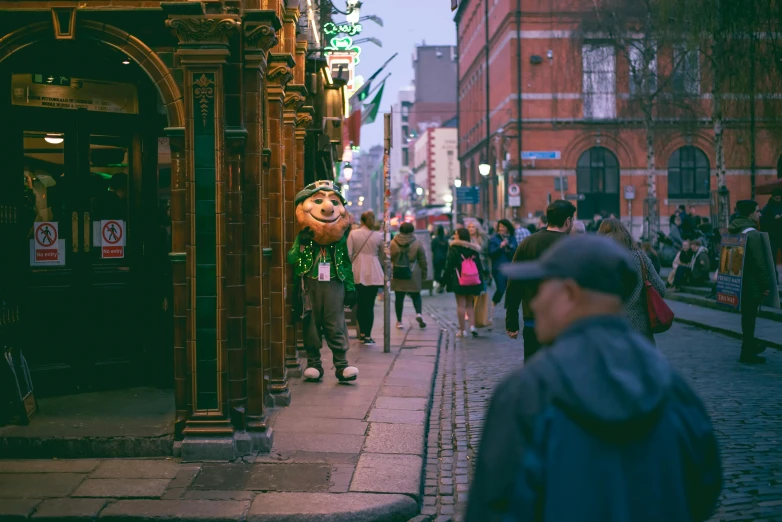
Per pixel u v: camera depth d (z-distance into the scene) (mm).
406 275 14000
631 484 1684
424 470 6012
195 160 5895
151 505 4969
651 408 1654
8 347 6426
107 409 6773
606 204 38844
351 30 15859
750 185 38562
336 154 17578
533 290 6086
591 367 1702
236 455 5949
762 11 17188
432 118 99312
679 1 21047
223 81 5883
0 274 6734
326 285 8781
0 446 5957
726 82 20891
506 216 39188
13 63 6508
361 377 9242
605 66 37094
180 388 5980
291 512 4832
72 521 4797
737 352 10898
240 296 5957
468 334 13734
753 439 6402
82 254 7293
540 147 38500
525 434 1686
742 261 9945
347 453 6078
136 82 7418
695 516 1854
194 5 5750
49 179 7184
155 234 7508
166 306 7488
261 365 6137
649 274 5984
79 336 7293
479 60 49438
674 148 38406
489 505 1685
